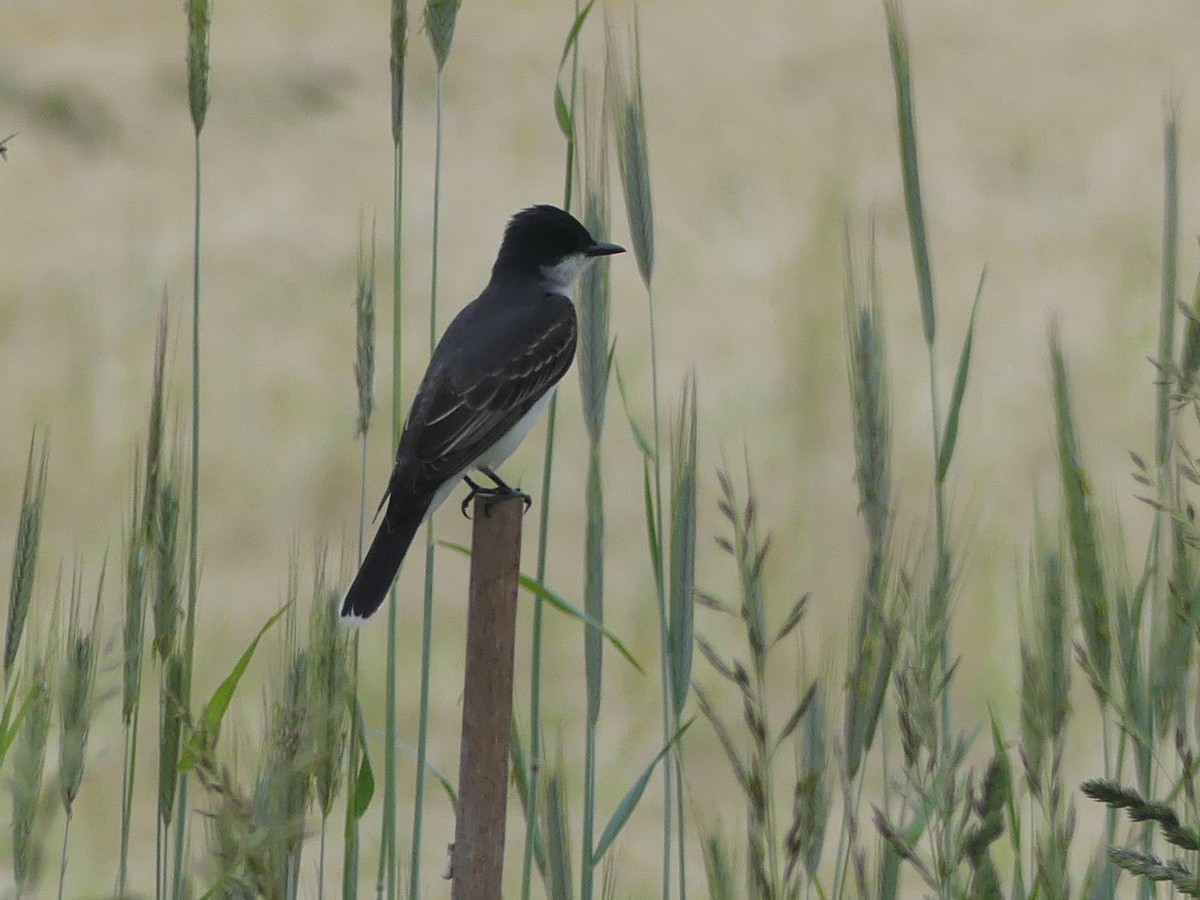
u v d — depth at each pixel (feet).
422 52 111.96
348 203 87.15
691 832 36.94
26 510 19.34
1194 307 20.35
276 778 16.60
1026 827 30.48
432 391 29.12
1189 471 18.04
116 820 36.96
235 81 103.81
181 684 19.75
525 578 20.63
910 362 69.15
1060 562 19.19
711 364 67.15
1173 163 20.66
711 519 49.98
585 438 60.95
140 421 59.06
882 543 19.01
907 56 21.79
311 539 52.31
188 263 77.20
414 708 43.32
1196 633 19.56
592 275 21.67
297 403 62.85
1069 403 20.34
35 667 18.79
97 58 104.01
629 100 22.33
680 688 20.13
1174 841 15.02
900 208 87.76
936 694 16.98
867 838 26.73
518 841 37.40
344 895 19.62
